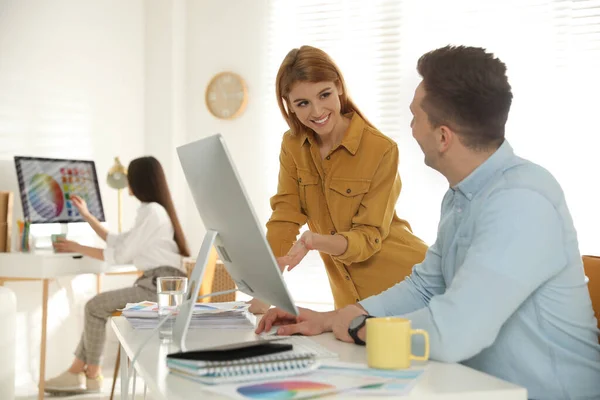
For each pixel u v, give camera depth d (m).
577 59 4.38
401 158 4.72
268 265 1.29
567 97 4.39
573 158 4.38
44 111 4.30
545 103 4.42
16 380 4.07
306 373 1.21
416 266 1.78
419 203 4.69
